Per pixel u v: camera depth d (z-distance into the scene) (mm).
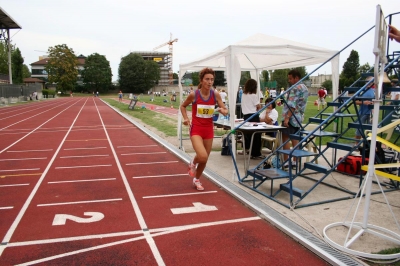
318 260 3182
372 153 3391
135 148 9414
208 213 4406
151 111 25531
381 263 3045
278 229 3885
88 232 3807
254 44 6242
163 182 5930
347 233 3656
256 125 6672
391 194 5180
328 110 21797
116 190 5426
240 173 6438
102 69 102125
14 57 66250
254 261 3154
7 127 14719
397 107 5113
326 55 6906
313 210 4449
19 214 4359
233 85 5816
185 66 8984
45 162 7527
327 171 4625
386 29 3473
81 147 9531
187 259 3193
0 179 6074
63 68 89062
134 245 3488
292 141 6418
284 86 55781
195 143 5082
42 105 35969
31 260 3174
